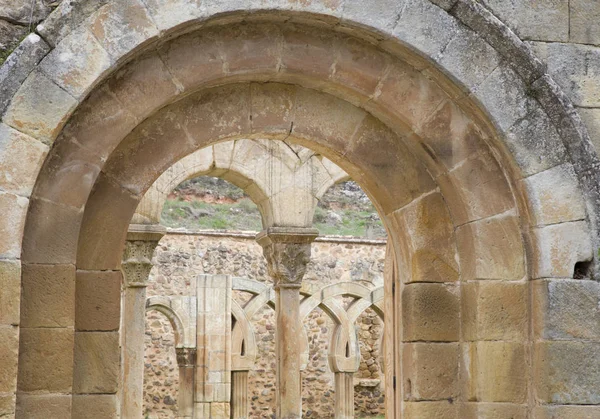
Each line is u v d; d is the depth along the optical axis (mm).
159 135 6777
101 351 6453
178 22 6172
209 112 6918
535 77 6766
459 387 7168
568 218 6746
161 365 19594
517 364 6891
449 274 7277
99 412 6402
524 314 6926
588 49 7016
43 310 6105
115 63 6059
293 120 7098
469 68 6688
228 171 12195
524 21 6945
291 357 12125
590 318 6676
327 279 19984
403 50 6691
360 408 21469
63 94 5953
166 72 6473
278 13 6414
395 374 7641
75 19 6008
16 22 6188
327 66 6773
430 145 6996
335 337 19000
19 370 6012
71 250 6203
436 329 7207
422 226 7285
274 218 12250
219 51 6570
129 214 6660
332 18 6488
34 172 5875
